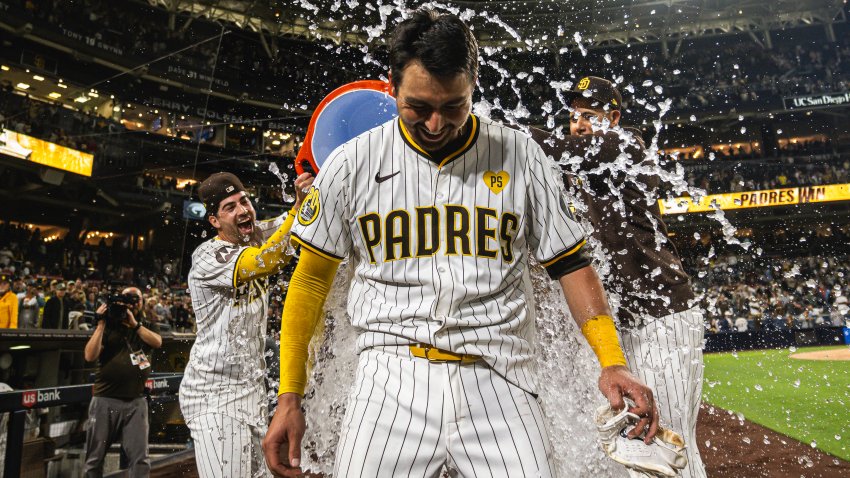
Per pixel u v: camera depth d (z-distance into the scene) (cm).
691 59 2266
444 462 113
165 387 380
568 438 193
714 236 2167
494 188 122
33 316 819
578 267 128
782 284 1895
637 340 194
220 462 195
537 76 2148
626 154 203
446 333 114
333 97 187
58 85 1416
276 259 200
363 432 113
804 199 2086
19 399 280
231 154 1919
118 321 343
